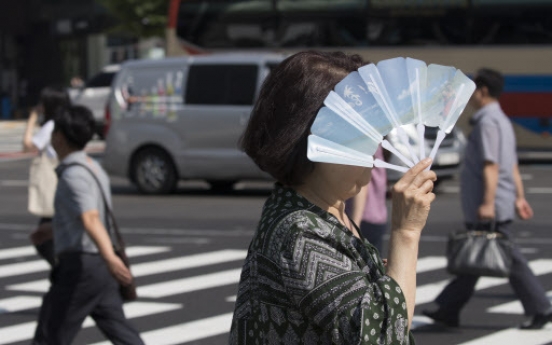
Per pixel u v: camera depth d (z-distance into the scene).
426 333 7.56
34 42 47.38
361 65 2.48
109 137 16.83
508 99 20.62
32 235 6.78
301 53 2.48
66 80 46.91
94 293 5.63
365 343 2.21
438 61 20.69
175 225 13.63
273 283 2.32
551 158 23.28
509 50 20.47
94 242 5.52
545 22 20.34
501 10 20.47
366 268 2.35
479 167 7.33
